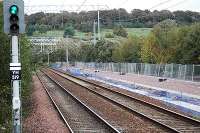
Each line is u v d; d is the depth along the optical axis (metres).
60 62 177.12
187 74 56.09
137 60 99.06
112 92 50.00
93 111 29.06
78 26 148.75
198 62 70.25
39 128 22.09
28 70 30.81
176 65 59.78
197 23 74.31
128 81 66.69
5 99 23.88
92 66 121.44
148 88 51.47
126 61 102.56
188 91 43.94
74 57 166.88
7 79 23.39
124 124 24.31
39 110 30.12
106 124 23.44
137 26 157.88
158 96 42.91
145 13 133.88
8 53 23.11
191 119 24.81
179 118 26.72
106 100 40.25
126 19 133.00
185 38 72.94
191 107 31.97
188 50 72.00
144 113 29.72
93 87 59.47
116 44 119.44
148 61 85.62
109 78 78.38
